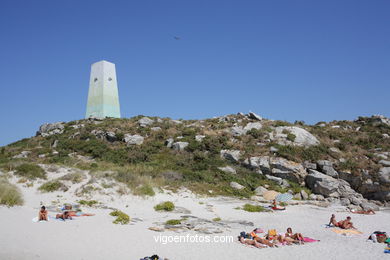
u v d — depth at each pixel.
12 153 43.31
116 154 41.69
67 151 43.19
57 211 20.41
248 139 43.53
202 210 24.69
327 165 37.50
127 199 25.48
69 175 28.73
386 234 18.72
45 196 24.50
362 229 20.41
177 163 39.16
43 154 42.41
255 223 21.22
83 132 49.22
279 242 16.22
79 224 17.52
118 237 15.48
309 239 17.05
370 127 51.19
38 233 14.81
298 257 13.84
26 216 18.11
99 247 13.60
